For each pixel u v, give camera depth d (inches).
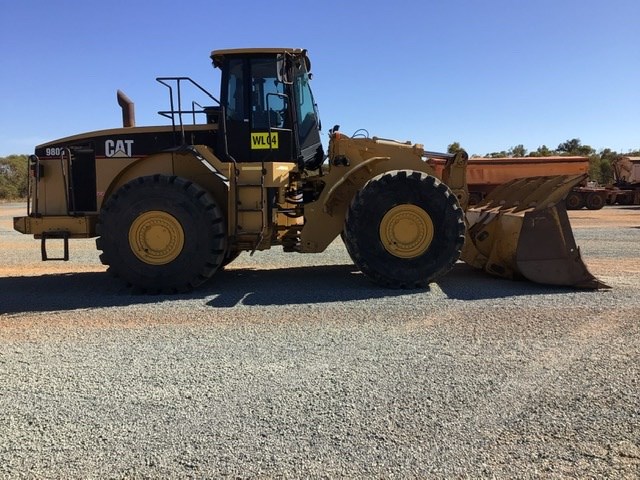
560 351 164.2
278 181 262.4
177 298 245.3
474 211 319.9
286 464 104.5
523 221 254.4
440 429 117.2
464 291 249.0
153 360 161.2
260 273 314.0
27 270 341.7
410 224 255.3
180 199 249.3
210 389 139.2
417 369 150.9
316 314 211.3
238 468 103.4
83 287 277.3
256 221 259.3
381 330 188.1
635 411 124.3
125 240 251.0
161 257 251.8
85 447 111.5
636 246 423.5
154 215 250.1
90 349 172.4
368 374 147.9
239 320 204.5
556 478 98.9
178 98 259.4
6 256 410.6
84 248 466.3
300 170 277.6
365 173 269.7
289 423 120.5
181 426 119.7
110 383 143.9
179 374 149.6
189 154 263.1
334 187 258.5
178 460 106.3
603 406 127.0
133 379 146.3
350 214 254.1
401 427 118.2
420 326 192.4
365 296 241.9
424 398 132.3
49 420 123.2
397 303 227.0
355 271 318.0
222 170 259.0
